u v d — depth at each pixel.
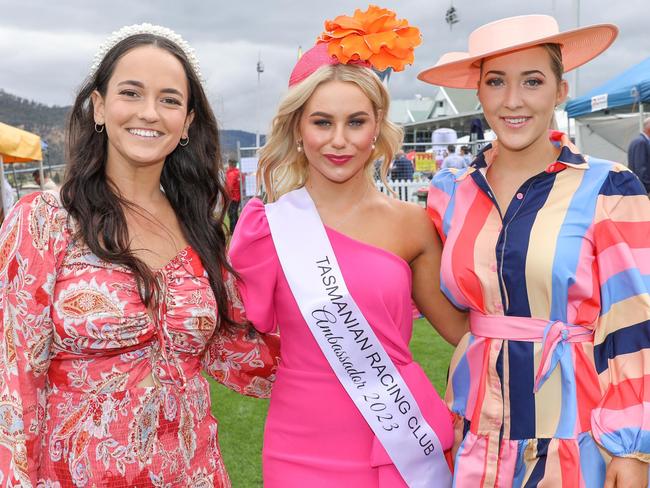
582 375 1.86
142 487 1.71
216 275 1.95
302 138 2.09
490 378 1.96
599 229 1.85
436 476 2.09
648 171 7.88
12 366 1.65
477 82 2.30
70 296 1.68
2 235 1.69
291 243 2.07
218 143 2.13
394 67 2.00
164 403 1.75
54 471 1.69
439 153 13.78
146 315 1.74
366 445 2.05
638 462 1.76
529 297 1.90
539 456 1.88
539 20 1.95
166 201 2.05
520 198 1.96
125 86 1.82
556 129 2.05
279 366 2.15
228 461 3.70
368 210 2.14
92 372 1.71
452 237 2.05
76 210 1.75
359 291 2.03
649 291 1.80
